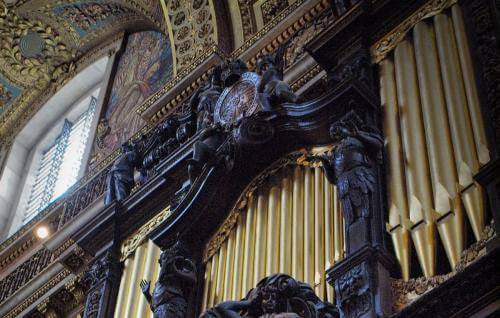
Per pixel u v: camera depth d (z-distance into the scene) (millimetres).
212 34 14000
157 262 11586
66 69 18328
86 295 12125
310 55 11383
